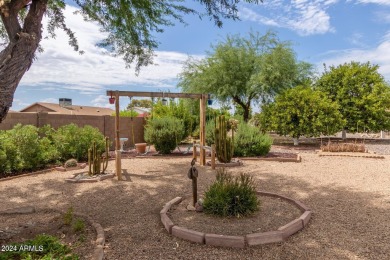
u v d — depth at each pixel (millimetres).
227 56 16828
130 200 5039
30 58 3258
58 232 3426
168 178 6867
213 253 3029
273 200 4859
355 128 16219
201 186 6039
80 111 33281
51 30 5418
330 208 4477
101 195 5391
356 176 7047
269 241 3250
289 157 10023
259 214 4109
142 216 4195
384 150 12805
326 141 17422
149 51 6637
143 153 11422
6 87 3000
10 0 3338
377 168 8180
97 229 3500
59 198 5215
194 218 3973
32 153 7785
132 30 6031
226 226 3646
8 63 3045
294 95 14008
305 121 13727
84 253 2877
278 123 14273
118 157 6789
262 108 15664
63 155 9039
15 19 3297
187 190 5699
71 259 2660
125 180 6668
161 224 3865
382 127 16016
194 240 3299
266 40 17234
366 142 16938
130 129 13977
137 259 2883
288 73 16375
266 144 10344
